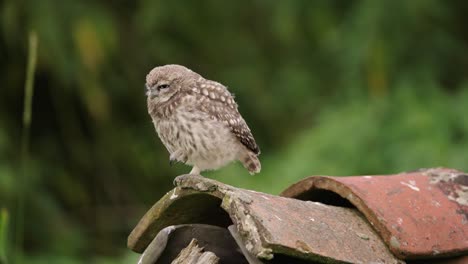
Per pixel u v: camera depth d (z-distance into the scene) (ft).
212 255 17.40
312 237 16.58
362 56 39.60
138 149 46.85
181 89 24.09
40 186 42.75
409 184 19.13
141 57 45.80
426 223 17.93
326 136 38.27
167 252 18.51
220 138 23.79
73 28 41.24
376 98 39.19
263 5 44.78
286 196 19.54
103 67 44.11
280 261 16.84
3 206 39.83
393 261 17.17
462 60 40.86
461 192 19.19
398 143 37.27
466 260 17.85
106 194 46.60
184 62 46.73
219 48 47.70
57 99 45.19
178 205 18.75
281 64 47.32
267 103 46.11
